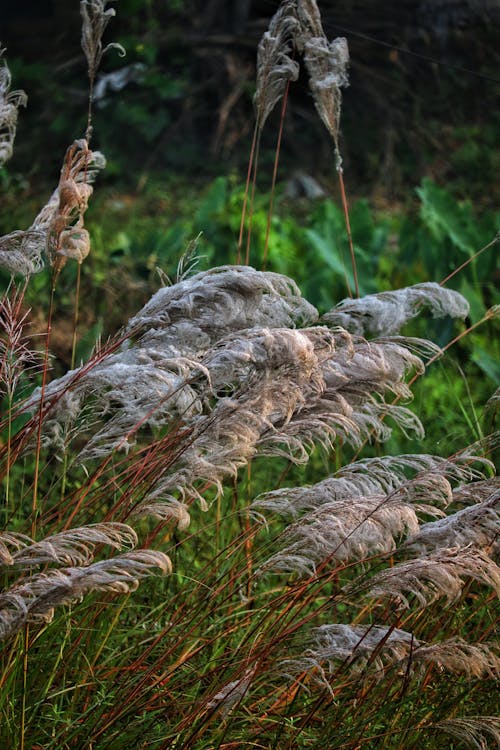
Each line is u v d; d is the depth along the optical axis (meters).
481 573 2.88
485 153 16.47
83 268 8.27
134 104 15.82
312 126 16.73
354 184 15.94
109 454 3.47
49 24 16.91
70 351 6.85
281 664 3.07
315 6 4.30
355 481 3.24
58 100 15.43
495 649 3.54
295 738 3.20
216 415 3.07
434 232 8.55
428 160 16.48
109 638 3.60
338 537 3.00
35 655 3.34
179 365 2.92
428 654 3.03
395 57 16.84
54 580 2.56
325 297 7.63
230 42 16.66
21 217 10.48
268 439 3.24
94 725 3.08
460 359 7.12
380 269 9.30
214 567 3.78
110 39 16.19
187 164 16.03
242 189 10.05
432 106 17.02
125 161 15.45
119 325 7.80
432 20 16.98
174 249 8.62
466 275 8.20
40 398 3.37
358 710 3.33
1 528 3.70
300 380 2.86
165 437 3.43
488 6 17.11
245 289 2.98
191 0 17.09
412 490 3.12
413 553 3.29
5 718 3.10
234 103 16.61
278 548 3.38
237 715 3.31
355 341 3.38
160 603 3.94
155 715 3.23
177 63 16.47
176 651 3.56
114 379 3.06
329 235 8.19
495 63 17.20
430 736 3.40
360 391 3.31
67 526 3.45
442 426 5.82
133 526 4.00
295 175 15.76
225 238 8.70
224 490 4.69
